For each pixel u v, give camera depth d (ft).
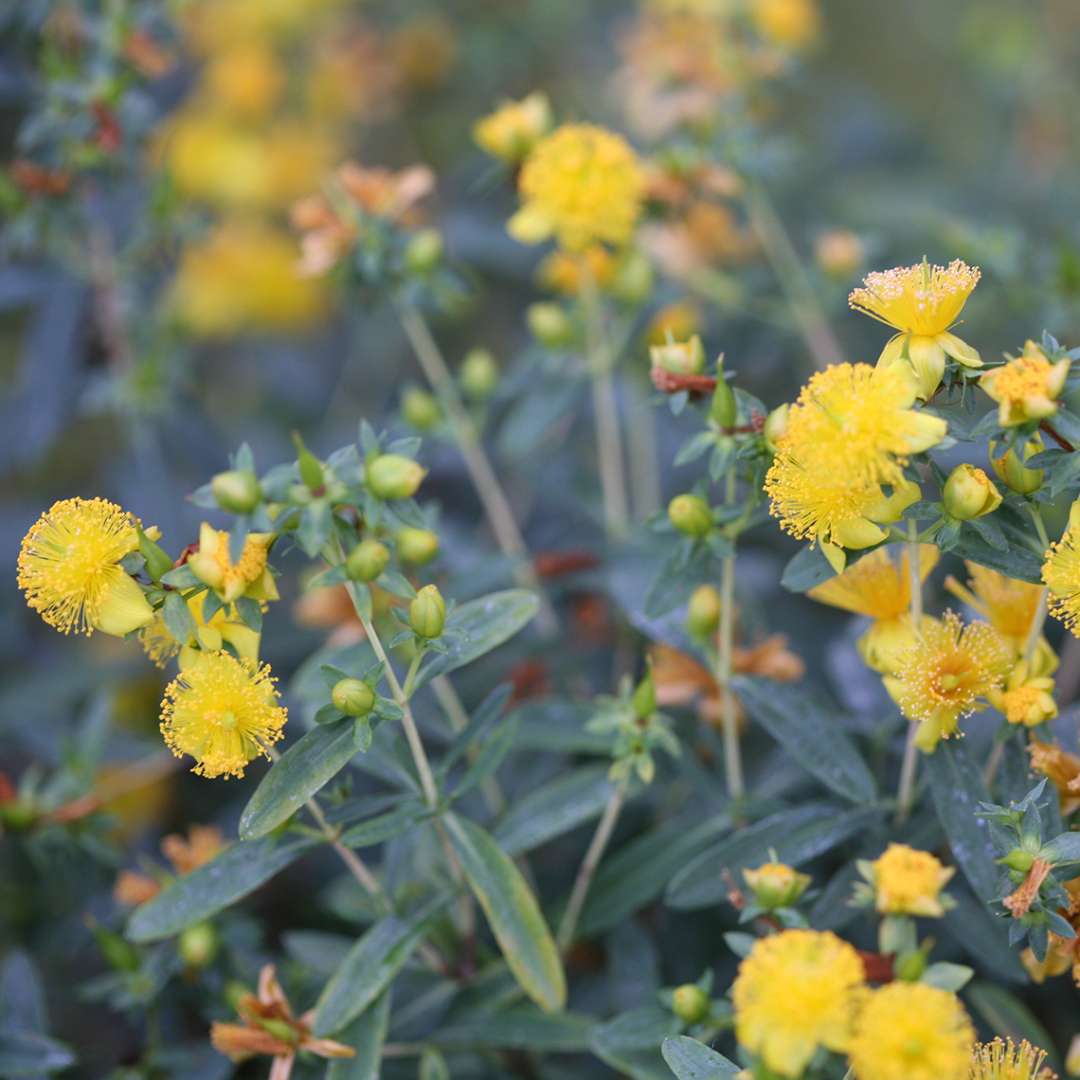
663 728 2.24
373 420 3.35
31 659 2.92
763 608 2.68
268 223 3.78
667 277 2.75
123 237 2.83
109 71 2.64
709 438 2.17
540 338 2.57
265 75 3.55
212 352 3.72
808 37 2.92
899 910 2.07
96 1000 2.68
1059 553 2.08
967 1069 2.04
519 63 3.78
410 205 2.61
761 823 2.23
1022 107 3.71
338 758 2.12
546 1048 2.28
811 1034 2.00
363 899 2.39
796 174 3.39
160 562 2.11
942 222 3.05
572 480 2.72
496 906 2.20
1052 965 2.18
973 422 2.10
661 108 2.77
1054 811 2.13
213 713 2.11
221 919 2.38
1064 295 2.66
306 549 2.09
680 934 2.41
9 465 3.28
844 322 3.01
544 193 2.44
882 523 2.09
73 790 2.47
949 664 2.13
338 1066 2.19
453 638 2.14
